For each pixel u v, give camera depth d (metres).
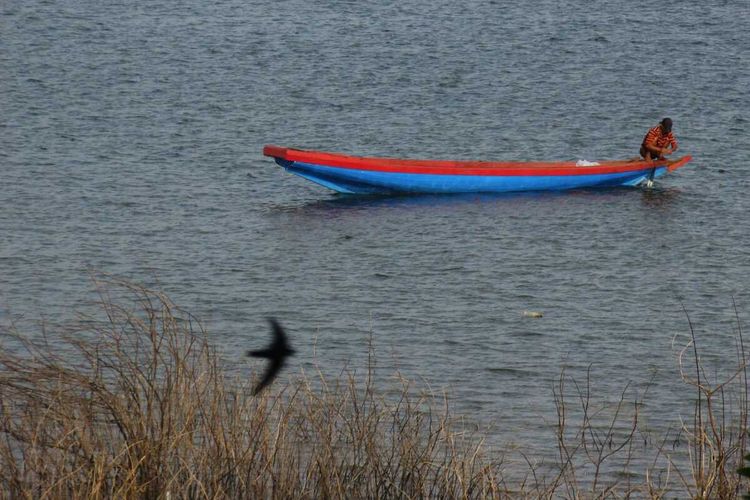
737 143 124.81
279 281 74.88
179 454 35.12
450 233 89.12
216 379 38.03
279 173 109.56
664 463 45.38
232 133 126.06
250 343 61.12
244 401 38.38
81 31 191.25
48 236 83.94
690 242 86.75
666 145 108.50
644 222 93.00
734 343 63.09
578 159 120.06
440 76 162.12
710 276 77.62
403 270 78.25
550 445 47.44
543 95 150.50
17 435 34.97
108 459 33.84
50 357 46.91
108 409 35.78
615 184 106.56
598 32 199.50
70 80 151.38
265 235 87.19
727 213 96.44
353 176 100.75
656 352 61.47
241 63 168.38
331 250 83.19
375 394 52.12
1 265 75.88
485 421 50.09
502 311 69.06
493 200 101.00
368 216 94.44
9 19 198.62
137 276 74.88
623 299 71.94
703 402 52.91
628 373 57.94
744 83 158.75
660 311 69.44
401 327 65.56
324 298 71.25
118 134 122.44
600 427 49.94
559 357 60.47
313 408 41.44
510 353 61.06
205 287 72.94
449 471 37.59
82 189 99.19
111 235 85.06
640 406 52.78
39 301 68.00
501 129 132.00
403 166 101.56
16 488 33.62
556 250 84.31
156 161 111.62
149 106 137.75
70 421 34.66
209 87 150.75
